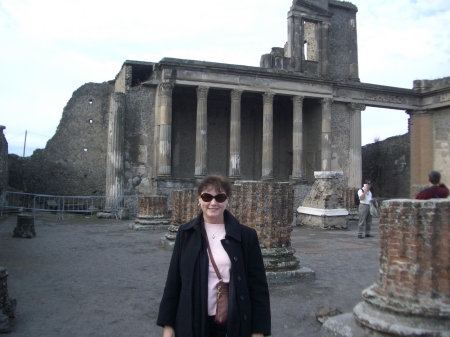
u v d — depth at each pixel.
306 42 35.16
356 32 34.97
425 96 34.84
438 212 4.07
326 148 30.91
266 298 3.37
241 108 34.47
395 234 4.24
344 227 17.36
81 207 30.39
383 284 4.29
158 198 17.27
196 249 3.34
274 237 8.12
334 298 6.85
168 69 26.89
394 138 38.06
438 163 34.09
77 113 33.38
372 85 32.88
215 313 3.24
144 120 27.78
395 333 3.86
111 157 26.48
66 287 7.68
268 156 28.94
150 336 5.40
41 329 5.62
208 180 3.48
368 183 14.34
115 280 8.20
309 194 18.73
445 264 4.01
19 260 10.09
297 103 30.14
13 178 31.11
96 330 5.59
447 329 3.85
